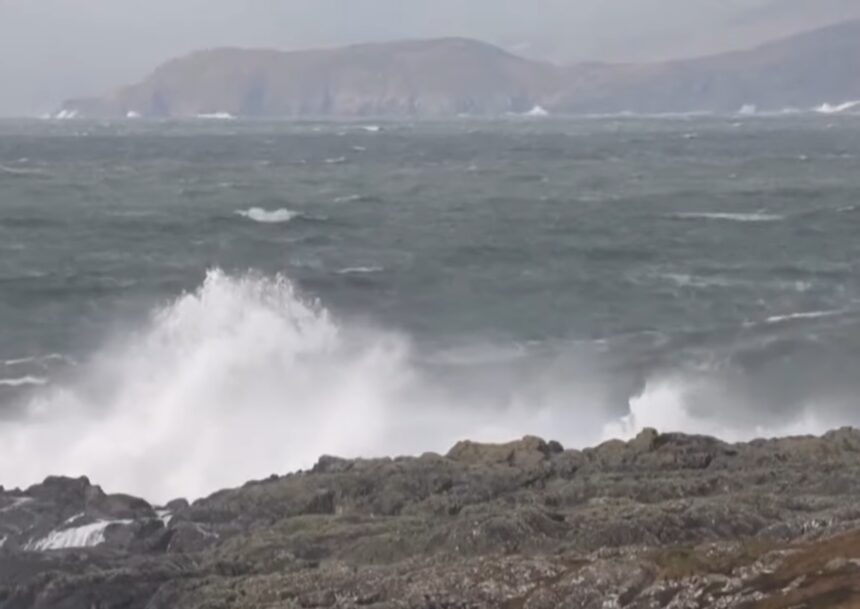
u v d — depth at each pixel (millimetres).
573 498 65125
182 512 66625
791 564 49094
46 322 136250
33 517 67562
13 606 55000
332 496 67438
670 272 175250
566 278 169625
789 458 72438
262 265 176750
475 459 73625
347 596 51812
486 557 55000
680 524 58000
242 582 54375
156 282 160250
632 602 48344
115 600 54438
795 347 127000
